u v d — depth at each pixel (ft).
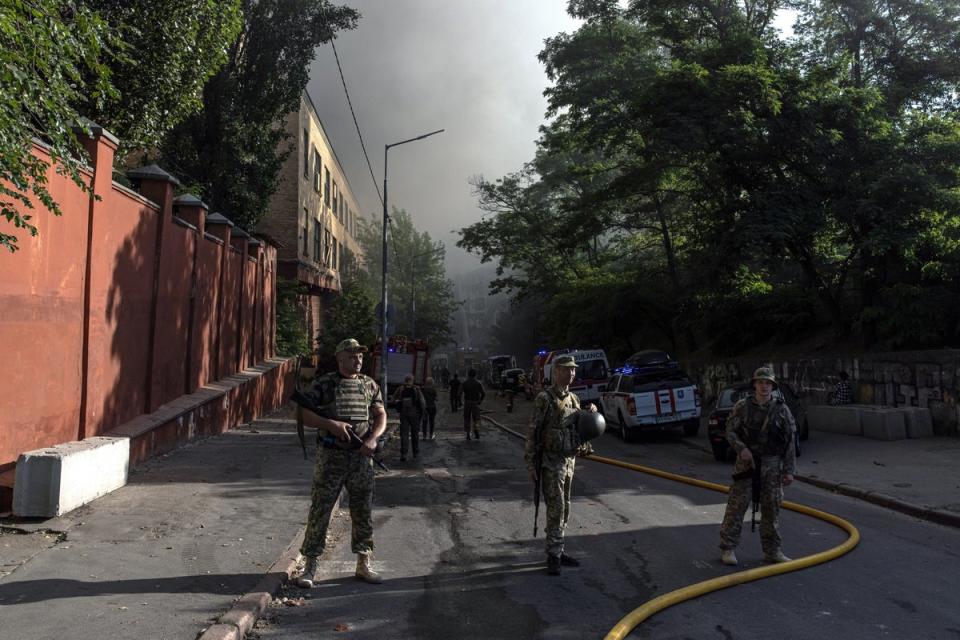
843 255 75.15
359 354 19.24
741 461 20.99
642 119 75.51
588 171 102.83
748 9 80.12
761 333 88.99
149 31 44.88
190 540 22.16
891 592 18.19
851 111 59.98
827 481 36.32
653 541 24.07
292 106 74.38
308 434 57.36
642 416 59.26
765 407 21.01
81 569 18.51
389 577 19.95
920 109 72.18
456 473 42.34
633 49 88.63
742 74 60.29
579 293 115.65
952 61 69.00
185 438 45.65
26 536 21.62
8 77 17.28
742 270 70.38
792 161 64.23
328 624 16.11
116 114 45.27
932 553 22.38
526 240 138.41
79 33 19.77
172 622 15.02
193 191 60.13
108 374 34.55
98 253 32.83
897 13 71.26
